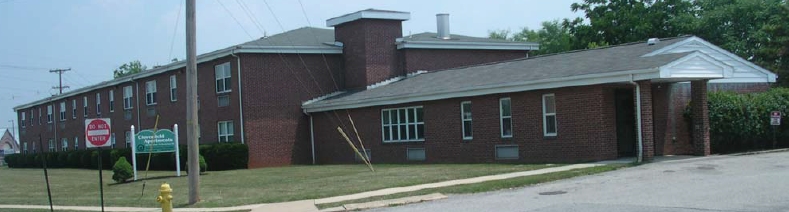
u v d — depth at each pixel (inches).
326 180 895.1
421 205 613.0
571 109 943.7
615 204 527.2
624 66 890.1
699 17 1979.6
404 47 1451.8
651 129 877.2
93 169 1791.3
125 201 787.4
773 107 1044.5
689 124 999.6
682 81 960.9
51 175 1472.7
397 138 1251.8
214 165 1344.7
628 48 1042.7
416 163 1200.2
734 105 995.3
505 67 1175.0
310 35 1562.5
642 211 485.1
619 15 1978.3
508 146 1037.8
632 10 1973.4
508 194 644.7
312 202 673.0
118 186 1018.7
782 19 1488.7
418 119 1207.6
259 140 1397.6
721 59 1105.4
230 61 1434.5
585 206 527.2
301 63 1453.0
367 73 1422.2
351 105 1327.5
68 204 788.0
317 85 1467.8
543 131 983.6
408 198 654.5
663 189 598.5
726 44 1818.4
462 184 730.8
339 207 629.6
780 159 814.5
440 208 579.5
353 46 1460.4
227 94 1445.6
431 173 884.0
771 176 643.5
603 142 902.4
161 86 1736.0
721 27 1904.5
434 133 1168.8
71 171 1667.1
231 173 1181.1
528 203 569.0
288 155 1429.6
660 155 962.7
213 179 1046.4
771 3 1804.9
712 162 820.6
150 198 812.0
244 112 1389.0
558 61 1082.7
